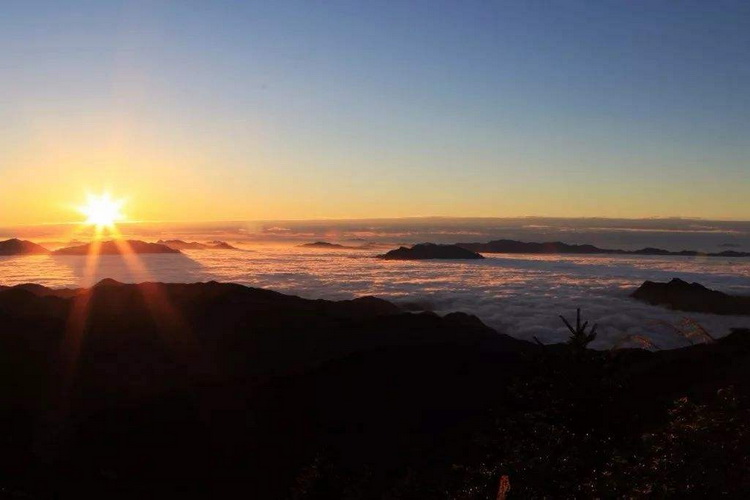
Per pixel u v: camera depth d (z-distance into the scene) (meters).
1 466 24.31
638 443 8.70
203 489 23.16
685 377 19.09
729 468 6.64
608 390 9.61
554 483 8.20
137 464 25.25
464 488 9.41
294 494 13.62
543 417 9.59
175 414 29.34
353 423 27.14
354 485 13.29
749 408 7.69
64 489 23.16
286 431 27.23
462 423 25.30
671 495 6.60
